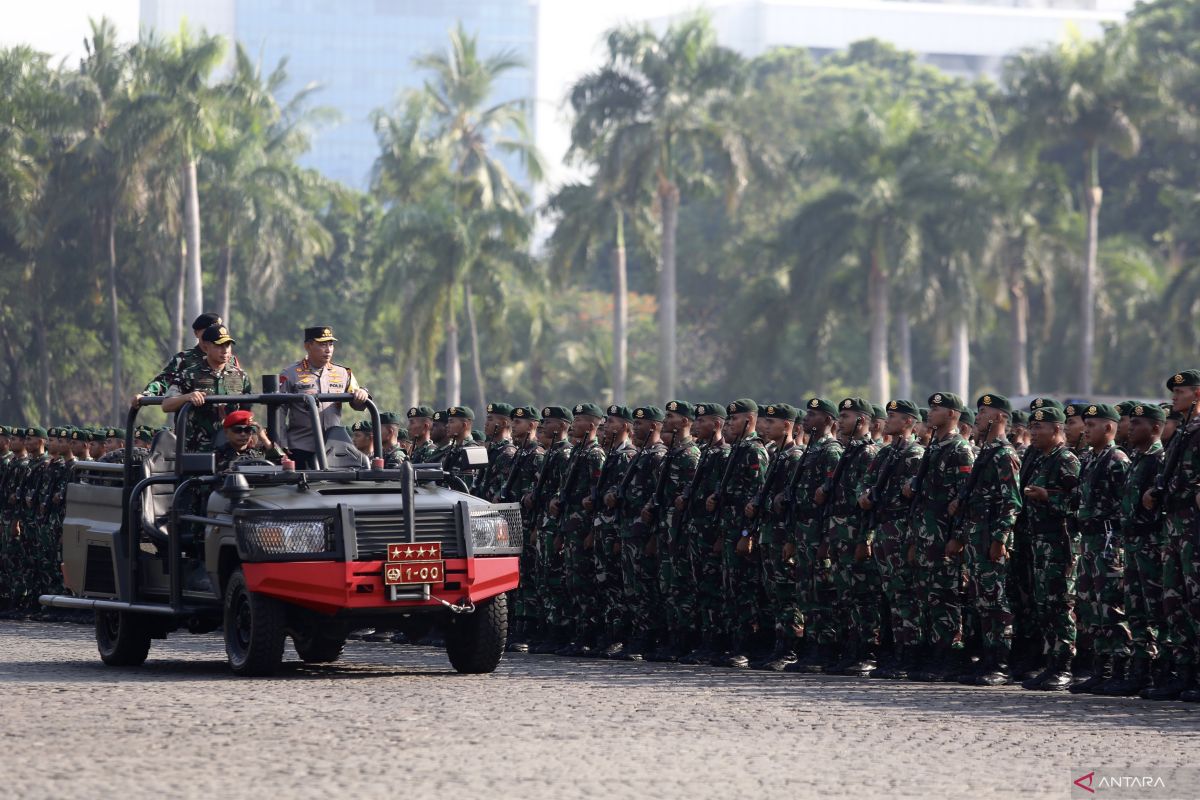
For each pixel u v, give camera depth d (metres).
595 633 40.25
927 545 33.62
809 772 21.47
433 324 144.88
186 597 33.28
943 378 186.12
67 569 36.28
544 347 176.88
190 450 34.56
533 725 25.11
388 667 34.47
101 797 19.23
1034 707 28.33
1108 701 29.52
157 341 159.75
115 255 152.75
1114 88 143.75
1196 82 166.62
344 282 175.62
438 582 30.67
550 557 40.75
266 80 158.25
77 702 27.28
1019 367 157.00
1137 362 160.75
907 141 145.62
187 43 134.12
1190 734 25.22
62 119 138.00
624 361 146.00
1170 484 29.98
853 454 35.19
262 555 29.86
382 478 32.44
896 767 21.95
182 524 33.00
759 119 197.00
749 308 153.88
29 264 148.38
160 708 26.55
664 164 137.75
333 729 24.42
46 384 152.00
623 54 138.75
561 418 41.19
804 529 35.72
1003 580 32.56
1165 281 165.00
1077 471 32.34
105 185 139.75
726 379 157.75
